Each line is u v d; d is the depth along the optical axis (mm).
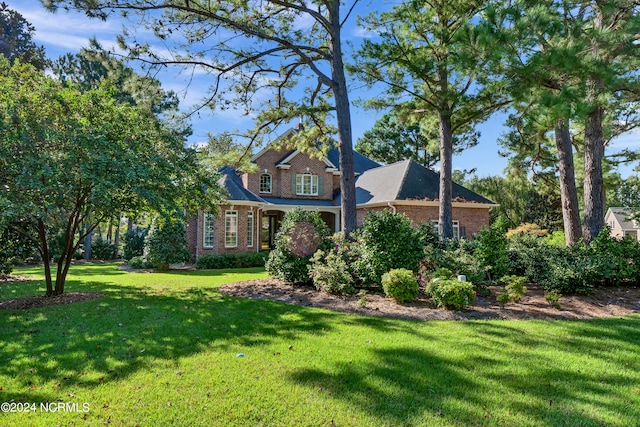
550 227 26594
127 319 6965
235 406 3662
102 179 7234
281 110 13383
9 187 7383
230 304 8273
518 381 4238
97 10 9273
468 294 7441
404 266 9055
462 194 22547
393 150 38844
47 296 9195
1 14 24406
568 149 12969
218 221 19609
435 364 4703
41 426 3330
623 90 9508
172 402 3736
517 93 8844
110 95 9258
